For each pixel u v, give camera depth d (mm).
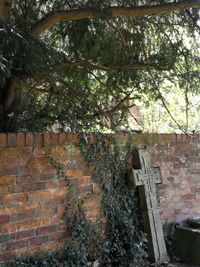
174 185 3217
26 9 2475
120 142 2877
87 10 2350
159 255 2885
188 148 3346
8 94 2434
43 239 2387
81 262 2525
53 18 2389
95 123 2867
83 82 2914
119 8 2367
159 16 2781
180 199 3252
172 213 3182
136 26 2789
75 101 2775
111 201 2787
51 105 2764
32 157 2338
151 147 3086
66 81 2744
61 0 2607
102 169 2742
